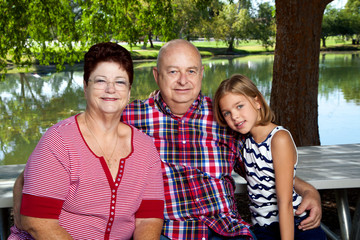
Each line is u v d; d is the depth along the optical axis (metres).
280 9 4.58
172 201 2.06
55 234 1.57
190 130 2.13
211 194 2.09
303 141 4.61
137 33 7.04
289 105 4.61
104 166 1.65
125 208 1.69
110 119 1.69
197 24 42.47
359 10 53.88
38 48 7.23
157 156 1.84
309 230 2.06
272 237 2.11
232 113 2.04
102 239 1.68
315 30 4.53
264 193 2.10
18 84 19.61
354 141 7.06
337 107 10.36
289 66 4.57
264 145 2.03
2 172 2.62
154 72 2.18
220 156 2.16
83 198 1.62
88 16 6.89
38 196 1.56
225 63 31.25
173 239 2.01
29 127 9.73
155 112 2.13
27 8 6.56
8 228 2.59
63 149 1.60
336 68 22.33
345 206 2.84
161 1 6.89
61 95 15.63
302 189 2.15
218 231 2.01
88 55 1.68
